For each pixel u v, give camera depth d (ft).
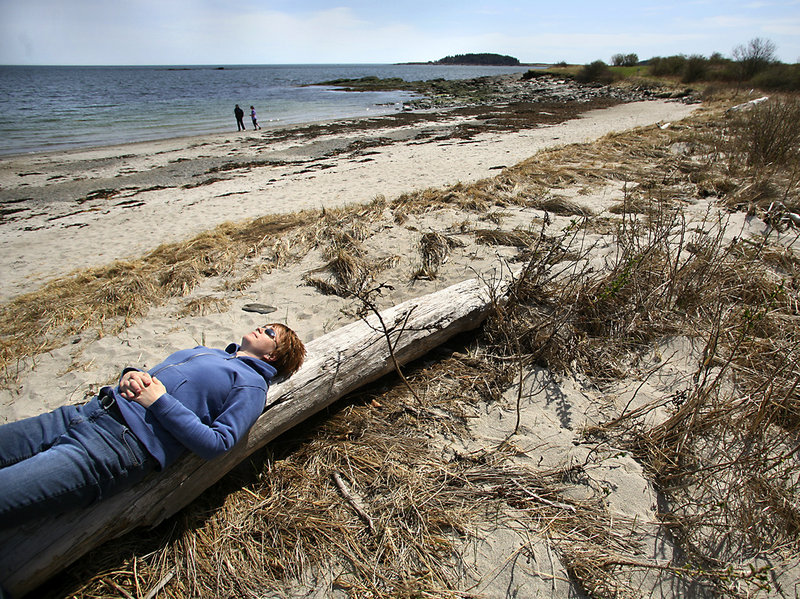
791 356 10.24
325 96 148.77
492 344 11.68
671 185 24.49
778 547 7.23
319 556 7.16
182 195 37.91
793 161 26.17
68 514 6.36
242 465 8.68
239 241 19.85
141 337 13.42
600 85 148.87
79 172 48.49
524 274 12.53
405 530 7.45
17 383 11.82
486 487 8.10
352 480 8.34
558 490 8.05
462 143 54.95
